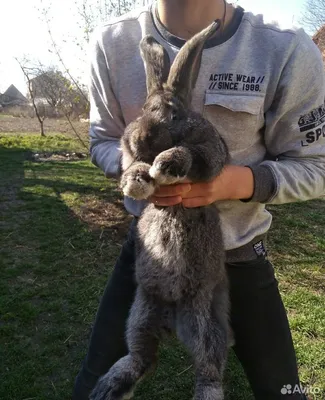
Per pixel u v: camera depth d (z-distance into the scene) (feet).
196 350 2.20
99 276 5.55
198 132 2.00
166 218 2.17
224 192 2.08
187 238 2.15
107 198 8.63
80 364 4.09
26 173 11.16
